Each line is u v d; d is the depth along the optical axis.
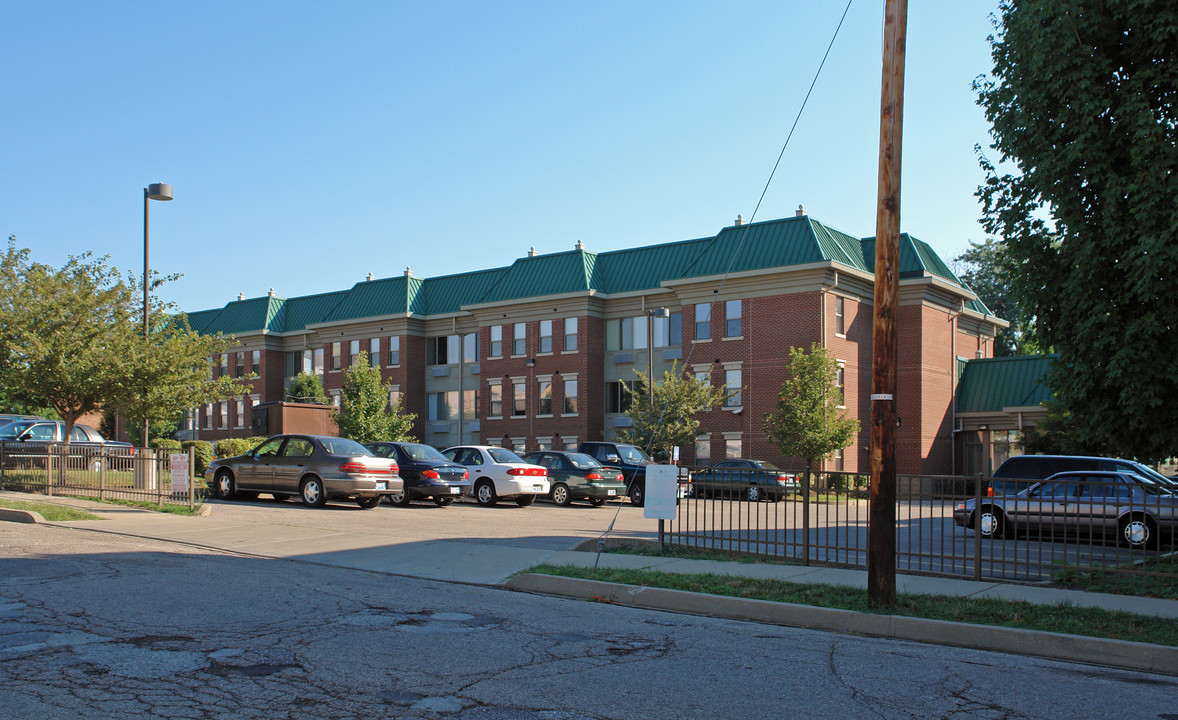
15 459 22.89
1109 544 13.32
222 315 62.19
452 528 17.72
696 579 11.32
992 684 7.02
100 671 6.59
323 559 13.24
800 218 39.00
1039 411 40.12
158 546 13.91
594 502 27.31
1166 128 11.66
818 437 33.16
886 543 9.71
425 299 53.25
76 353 22.31
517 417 46.75
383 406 45.16
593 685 6.60
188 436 61.66
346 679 6.57
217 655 7.16
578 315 44.78
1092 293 11.99
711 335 40.25
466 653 7.50
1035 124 12.34
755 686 6.72
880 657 7.91
